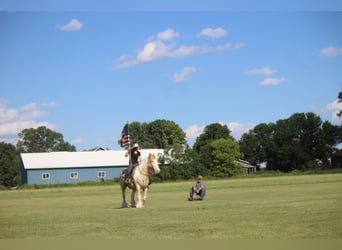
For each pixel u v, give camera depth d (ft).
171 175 212.23
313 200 65.26
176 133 311.47
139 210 59.98
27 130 338.75
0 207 80.02
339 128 250.98
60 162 267.39
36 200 103.65
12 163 286.05
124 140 67.51
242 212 52.29
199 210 56.70
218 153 217.97
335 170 229.86
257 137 255.29
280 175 226.17
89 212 60.70
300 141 252.83
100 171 271.08
